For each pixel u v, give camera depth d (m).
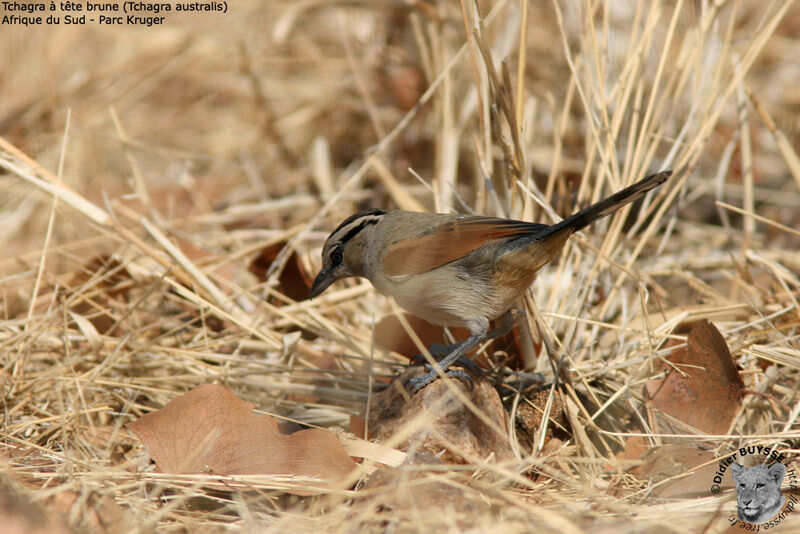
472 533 5.68
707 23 10.83
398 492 6.25
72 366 8.84
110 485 6.60
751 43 10.55
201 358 9.67
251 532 5.94
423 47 13.73
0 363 9.01
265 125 16.12
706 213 13.59
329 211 13.98
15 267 11.91
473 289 8.39
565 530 5.72
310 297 9.49
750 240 12.03
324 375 9.39
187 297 9.70
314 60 16.17
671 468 7.22
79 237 12.63
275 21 16.94
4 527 5.34
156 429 7.15
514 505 6.23
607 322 10.51
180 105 17.09
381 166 12.97
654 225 10.34
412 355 9.77
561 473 7.19
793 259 11.62
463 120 13.24
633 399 8.47
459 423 7.63
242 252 11.64
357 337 10.20
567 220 7.84
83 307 10.42
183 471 6.93
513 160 8.95
